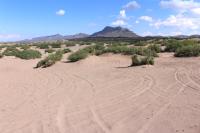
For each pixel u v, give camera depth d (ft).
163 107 28.12
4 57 102.78
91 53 93.04
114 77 49.80
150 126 23.03
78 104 31.63
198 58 67.36
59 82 49.08
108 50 88.58
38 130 23.82
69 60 80.53
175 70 52.49
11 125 25.49
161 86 38.73
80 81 48.44
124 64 68.64
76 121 25.52
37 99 35.50
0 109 31.22
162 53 92.32
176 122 23.43
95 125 24.12
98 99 33.47
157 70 54.13
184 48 74.84
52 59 77.82
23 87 45.52
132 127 23.12
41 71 68.39
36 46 199.21
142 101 31.17
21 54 103.04
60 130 23.50
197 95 32.17
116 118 25.66
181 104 28.76
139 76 48.60
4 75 63.41
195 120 23.53
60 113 28.35
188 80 41.42
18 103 33.76
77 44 210.38
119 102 31.42
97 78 50.37
